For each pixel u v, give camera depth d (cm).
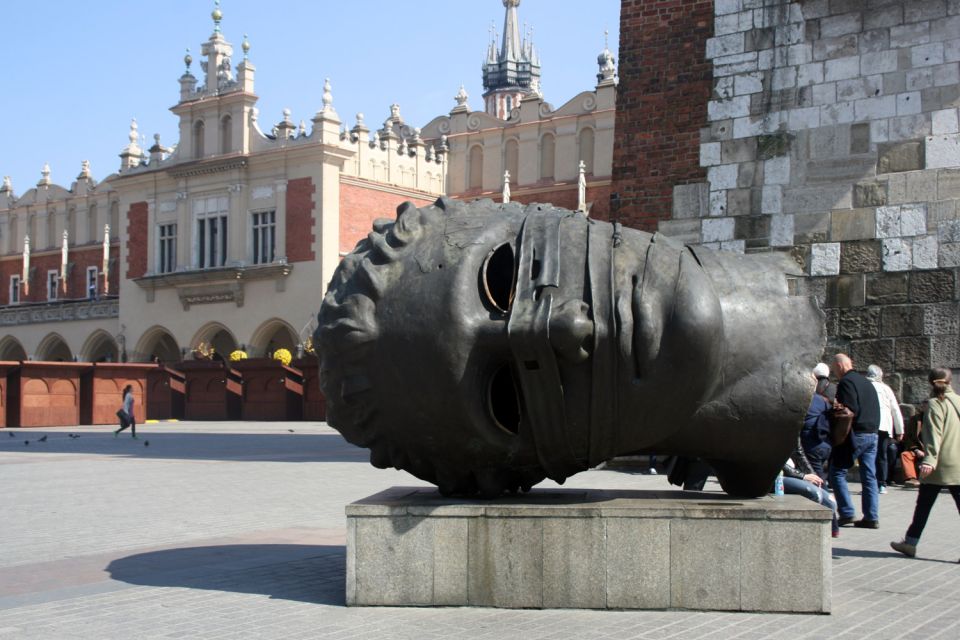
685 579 642
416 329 649
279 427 3622
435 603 657
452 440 661
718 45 1576
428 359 645
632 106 1641
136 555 864
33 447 2486
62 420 3775
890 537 988
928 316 1412
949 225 1402
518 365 634
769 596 637
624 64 1652
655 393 627
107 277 5866
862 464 1059
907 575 787
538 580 650
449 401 645
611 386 628
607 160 5066
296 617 629
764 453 681
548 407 636
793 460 950
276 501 1273
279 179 4903
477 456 668
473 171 5556
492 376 656
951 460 860
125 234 5500
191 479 1581
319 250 4762
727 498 708
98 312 5653
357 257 697
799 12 1518
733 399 666
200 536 980
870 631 592
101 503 1263
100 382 3856
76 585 731
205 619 623
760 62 1542
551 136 5294
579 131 5162
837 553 894
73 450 2358
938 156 1414
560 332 616
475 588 656
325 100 4809
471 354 642
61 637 580
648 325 620
